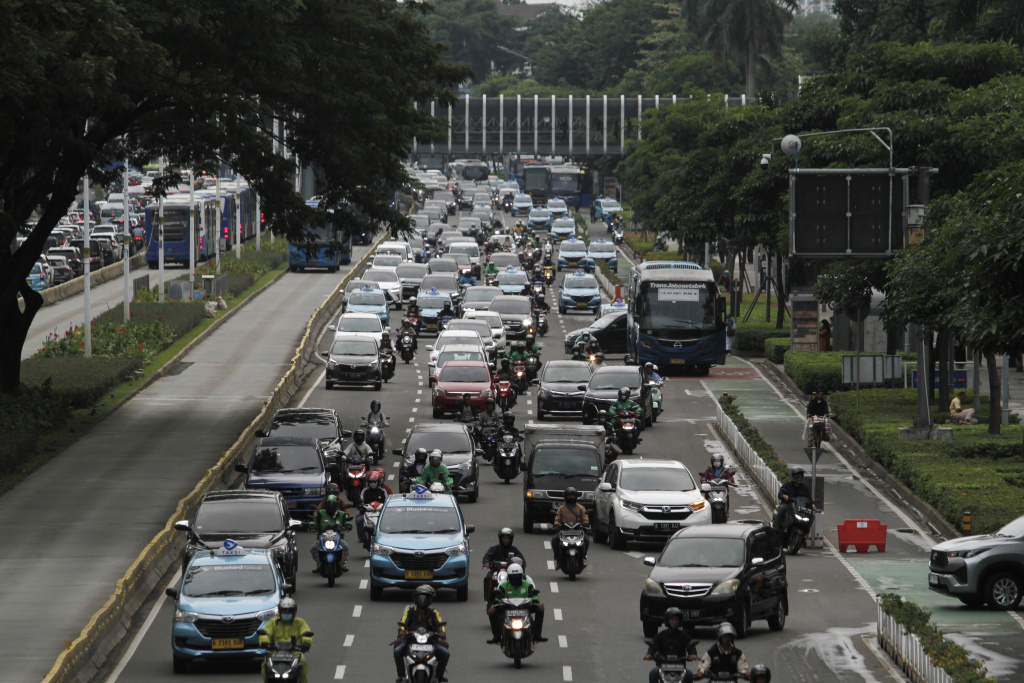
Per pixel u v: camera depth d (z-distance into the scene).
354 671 72.50
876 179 139.12
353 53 149.88
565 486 114.19
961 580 87.62
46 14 108.31
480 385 167.75
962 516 107.69
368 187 166.62
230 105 147.75
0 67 105.06
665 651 64.38
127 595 85.94
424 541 90.25
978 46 176.75
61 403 160.12
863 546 108.12
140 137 164.88
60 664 67.69
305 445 118.44
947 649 68.44
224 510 93.25
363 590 93.38
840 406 169.75
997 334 96.62
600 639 80.38
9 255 152.75
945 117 161.62
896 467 133.12
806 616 87.50
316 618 84.69
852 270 166.12
